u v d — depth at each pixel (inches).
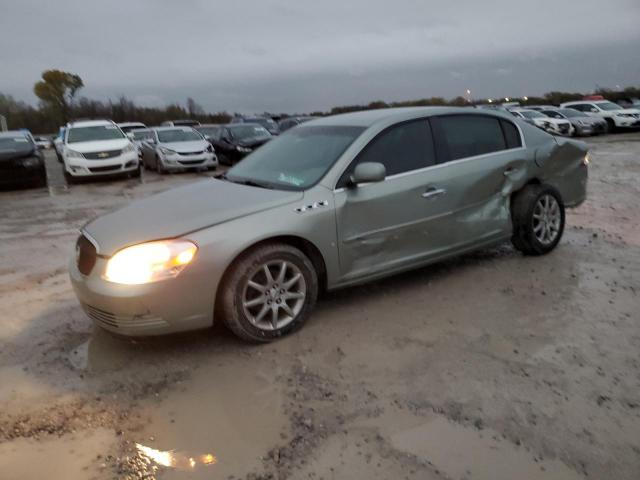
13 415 122.7
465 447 105.7
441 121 190.9
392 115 184.9
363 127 178.9
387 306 175.8
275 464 103.3
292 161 181.0
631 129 956.6
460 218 189.5
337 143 176.9
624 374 129.4
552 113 991.6
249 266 146.0
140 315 136.6
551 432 109.1
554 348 143.0
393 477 98.5
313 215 156.2
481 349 144.3
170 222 146.3
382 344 149.7
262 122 1058.1
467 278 198.4
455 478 97.7
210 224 144.6
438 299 179.8
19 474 103.2
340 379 132.6
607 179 437.4
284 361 142.6
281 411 120.3
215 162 651.5
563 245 237.3
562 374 130.2
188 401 126.0
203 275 139.6
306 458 104.5
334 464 102.5
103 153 571.8
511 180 204.2
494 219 201.3
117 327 139.0
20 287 213.0
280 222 150.5
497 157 200.5
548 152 215.9
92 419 120.3
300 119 983.0
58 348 155.8
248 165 195.9
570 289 183.9
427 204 179.5
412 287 191.6
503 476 97.7
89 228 156.2
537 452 103.5
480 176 193.2
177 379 136.2
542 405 118.2
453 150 190.4
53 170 815.1
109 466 104.8
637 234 254.1
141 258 136.6
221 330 162.9
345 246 163.6
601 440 106.3
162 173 644.1
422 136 184.7
